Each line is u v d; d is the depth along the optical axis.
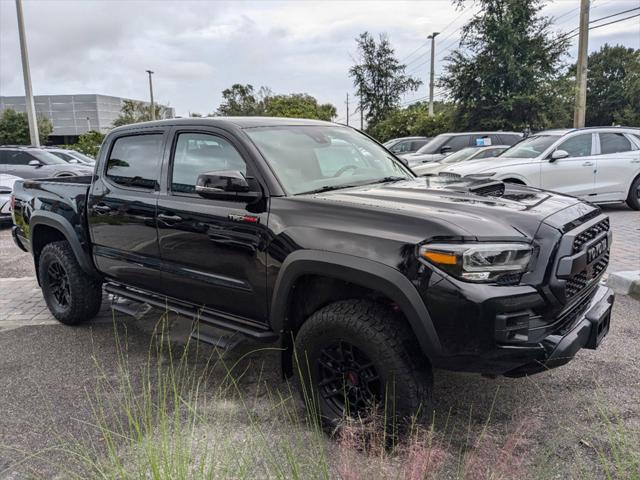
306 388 2.87
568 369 3.56
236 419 3.02
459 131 24.30
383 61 44.66
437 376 3.51
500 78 22.55
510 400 3.18
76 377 3.73
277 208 2.95
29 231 4.95
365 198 2.89
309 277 2.91
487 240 2.38
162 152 3.74
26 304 5.56
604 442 2.69
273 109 51.44
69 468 2.62
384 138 34.97
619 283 5.19
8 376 3.78
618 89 56.78
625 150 9.41
